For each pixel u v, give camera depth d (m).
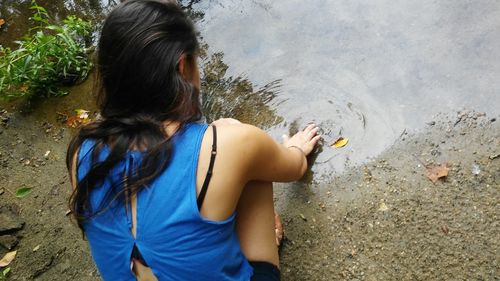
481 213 1.86
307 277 1.88
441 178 1.98
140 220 1.27
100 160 1.27
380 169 2.08
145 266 1.33
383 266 1.83
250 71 2.62
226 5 3.03
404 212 1.94
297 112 2.38
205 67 2.73
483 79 2.20
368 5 2.68
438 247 1.82
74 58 2.93
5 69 2.87
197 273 1.31
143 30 1.22
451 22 2.44
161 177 1.25
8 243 2.26
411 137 2.13
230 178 1.30
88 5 3.37
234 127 1.35
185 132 1.29
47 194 2.44
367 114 2.26
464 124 2.10
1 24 3.41
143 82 1.24
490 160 1.98
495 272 1.72
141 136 1.25
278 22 2.80
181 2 3.13
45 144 2.67
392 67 2.38
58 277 2.13
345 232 1.95
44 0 3.51
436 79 2.27
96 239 1.36
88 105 2.78
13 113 2.84
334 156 2.18
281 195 2.14
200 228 1.27
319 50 2.58
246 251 1.56
